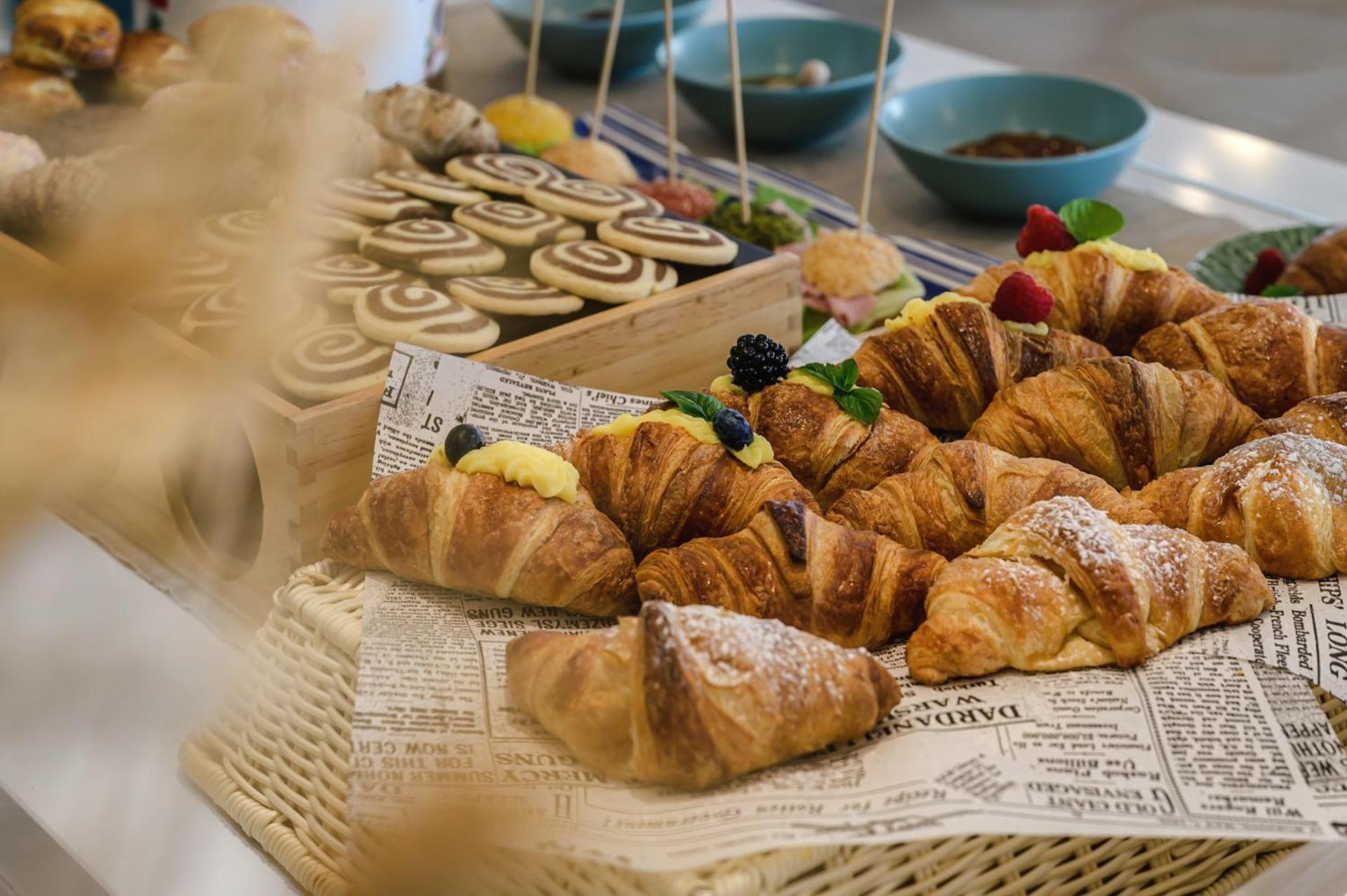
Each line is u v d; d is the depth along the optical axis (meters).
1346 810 0.62
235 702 0.68
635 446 0.74
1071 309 0.84
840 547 0.69
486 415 0.77
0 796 0.59
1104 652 0.67
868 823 0.60
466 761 0.63
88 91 0.96
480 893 0.62
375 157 0.93
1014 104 1.12
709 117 1.13
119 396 0.18
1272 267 0.96
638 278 0.85
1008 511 0.73
